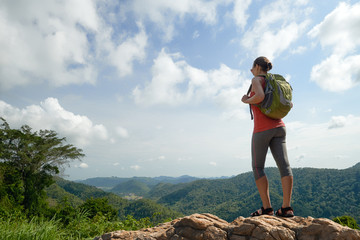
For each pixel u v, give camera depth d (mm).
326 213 132250
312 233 1778
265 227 1838
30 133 28234
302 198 160625
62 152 28469
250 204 146750
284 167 2281
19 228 3719
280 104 2209
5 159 25547
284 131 2357
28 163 25969
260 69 2525
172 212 114250
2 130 26047
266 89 2295
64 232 4691
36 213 17062
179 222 2133
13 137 26562
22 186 23688
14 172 24859
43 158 26453
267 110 2252
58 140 29469
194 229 2016
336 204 136750
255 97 2264
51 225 4039
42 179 26906
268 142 2363
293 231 1878
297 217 2170
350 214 122375
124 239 2348
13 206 18844
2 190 19875
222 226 2041
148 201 124812
